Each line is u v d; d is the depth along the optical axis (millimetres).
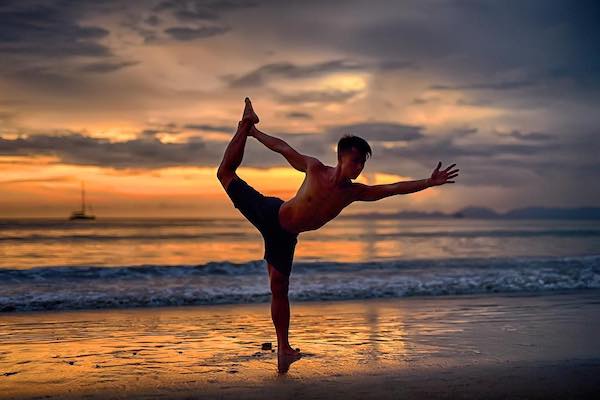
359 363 4570
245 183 4781
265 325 6859
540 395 3611
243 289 10219
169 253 22219
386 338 5816
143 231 43781
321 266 15250
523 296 9617
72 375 4238
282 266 4793
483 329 6359
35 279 11930
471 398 3553
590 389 3754
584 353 4977
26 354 5094
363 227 68812
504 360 4676
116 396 3668
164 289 10242
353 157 4223
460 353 4980
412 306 8445
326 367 4430
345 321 7000
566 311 7840
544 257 20031
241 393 3695
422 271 13953
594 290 10445
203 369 4398
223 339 5879
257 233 40438
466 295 9805
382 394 3646
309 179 4449
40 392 3775
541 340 5652
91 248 24594
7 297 9086
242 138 4734
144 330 6484
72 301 8766
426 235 42219
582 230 54719
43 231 42219
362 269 14586
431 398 3555
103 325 6859
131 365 4574
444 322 6875
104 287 10633
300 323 6852
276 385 3885
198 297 9188
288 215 4520
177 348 5352
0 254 21062
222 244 28109
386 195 4297
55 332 6340
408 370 4309
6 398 3643
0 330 6492
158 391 3768
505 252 23938
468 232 48656
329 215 4441
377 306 8445
